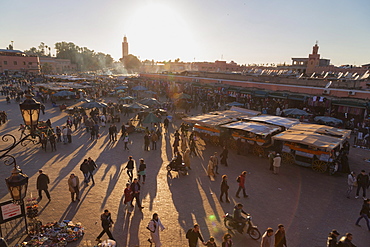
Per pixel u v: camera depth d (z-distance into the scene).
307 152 15.01
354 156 17.64
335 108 25.73
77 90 44.59
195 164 15.34
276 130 17.61
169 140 20.27
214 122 18.55
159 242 7.66
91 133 19.72
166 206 10.42
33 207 8.91
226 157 15.04
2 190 11.23
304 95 27.50
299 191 12.15
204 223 9.34
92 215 9.61
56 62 126.12
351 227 9.40
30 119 5.43
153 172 13.87
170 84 49.06
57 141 18.80
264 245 7.11
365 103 22.88
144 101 28.16
